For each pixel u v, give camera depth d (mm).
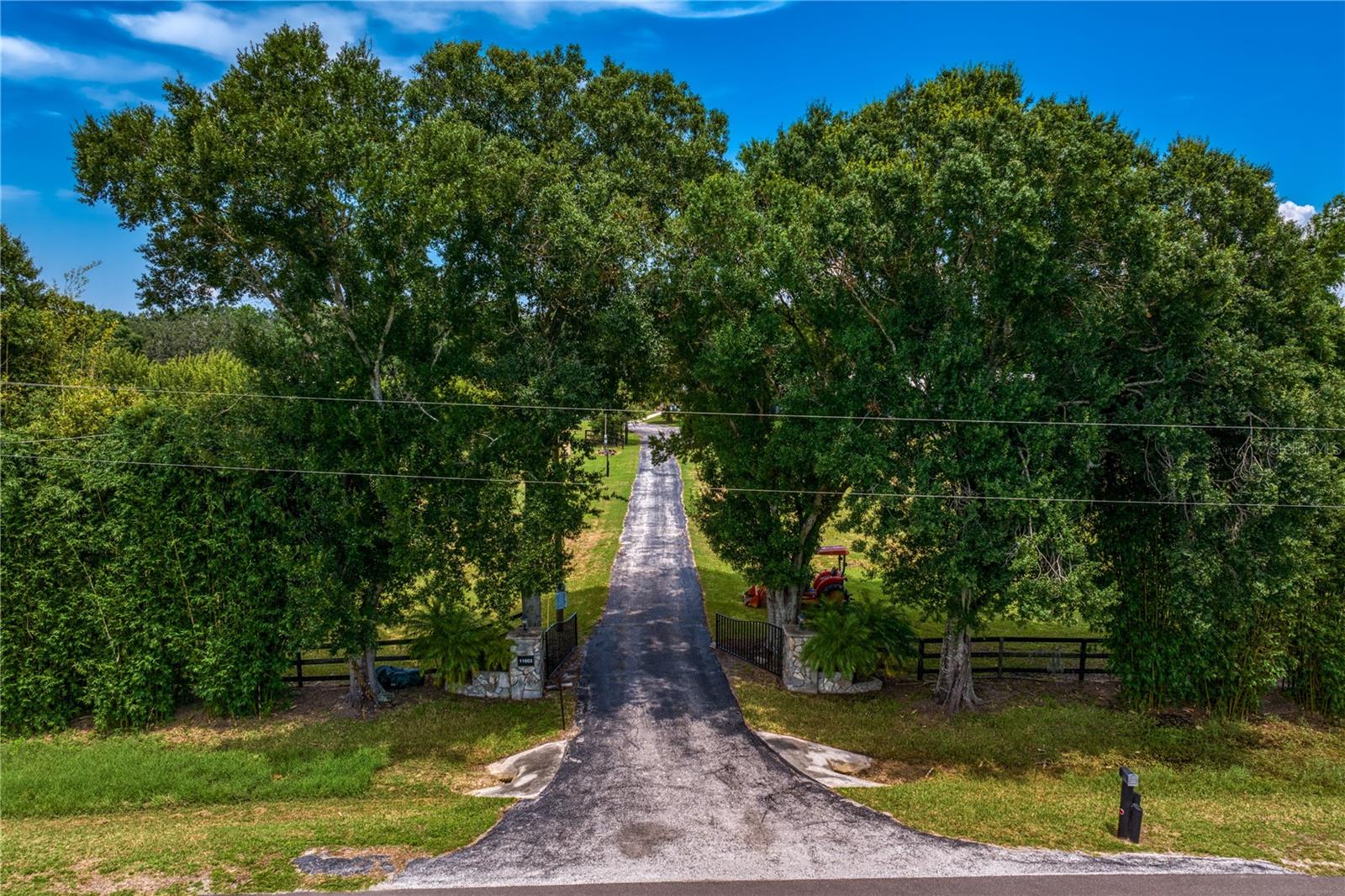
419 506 17062
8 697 16484
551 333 19172
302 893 9633
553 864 10617
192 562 16984
